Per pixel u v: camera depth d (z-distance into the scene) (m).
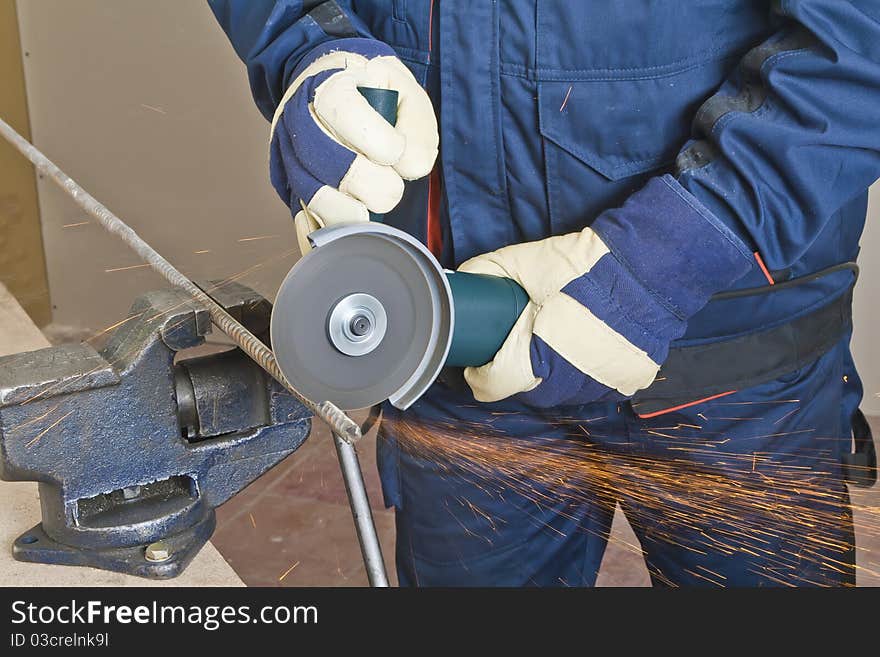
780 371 1.33
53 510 1.04
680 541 1.46
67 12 3.09
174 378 1.04
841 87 1.05
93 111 3.20
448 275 1.08
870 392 2.76
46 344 1.75
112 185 3.30
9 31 3.11
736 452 1.36
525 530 1.54
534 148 1.26
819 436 1.41
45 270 3.32
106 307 3.38
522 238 1.34
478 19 1.21
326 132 1.06
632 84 1.18
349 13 1.30
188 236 3.32
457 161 1.30
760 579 1.43
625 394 1.11
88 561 1.04
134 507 1.06
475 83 1.24
